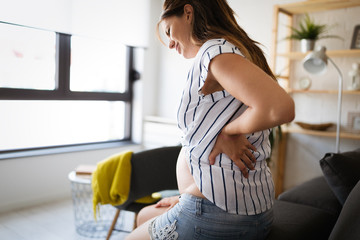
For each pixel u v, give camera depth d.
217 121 0.90
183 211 0.96
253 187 0.93
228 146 0.90
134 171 2.12
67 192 3.43
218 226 0.90
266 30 3.57
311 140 3.42
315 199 1.82
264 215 0.97
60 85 3.43
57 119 3.54
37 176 3.18
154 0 4.08
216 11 0.93
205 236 0.92
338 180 1.61
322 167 1.66
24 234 2.52
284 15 3.48
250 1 3.66
